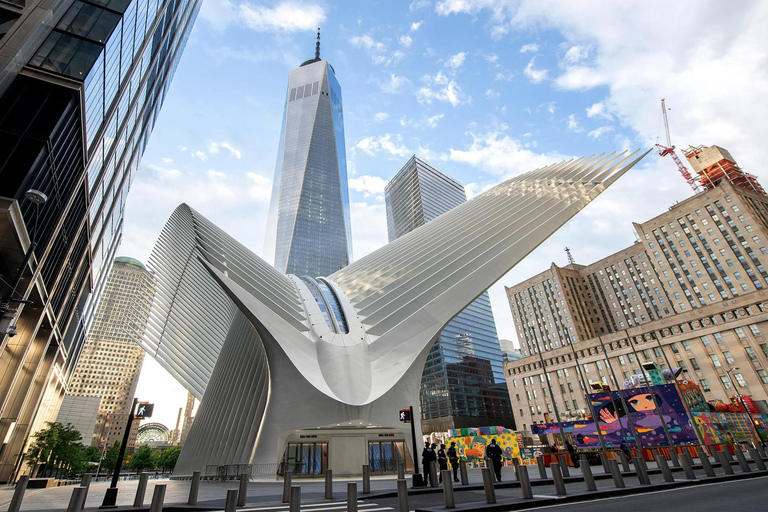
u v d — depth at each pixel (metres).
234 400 33.44
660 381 35.25
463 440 31.56
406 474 24.62
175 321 49.91
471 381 104.81
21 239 21.50
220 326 48.12
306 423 23.92
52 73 22.52
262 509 10.59
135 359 177.62
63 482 40.56
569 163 47.62
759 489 11.22
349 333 30.45
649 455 26.20
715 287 84.06
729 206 84.38
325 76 180.25
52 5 22.88
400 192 164.38
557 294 119.19
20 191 20.12
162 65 44.97
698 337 68.00
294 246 136.38
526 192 42.50
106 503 11.30
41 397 40.31
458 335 109.31
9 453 36.97
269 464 22.89
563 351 84.44
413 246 39.84
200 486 20.86
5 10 21.86
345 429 26.34
